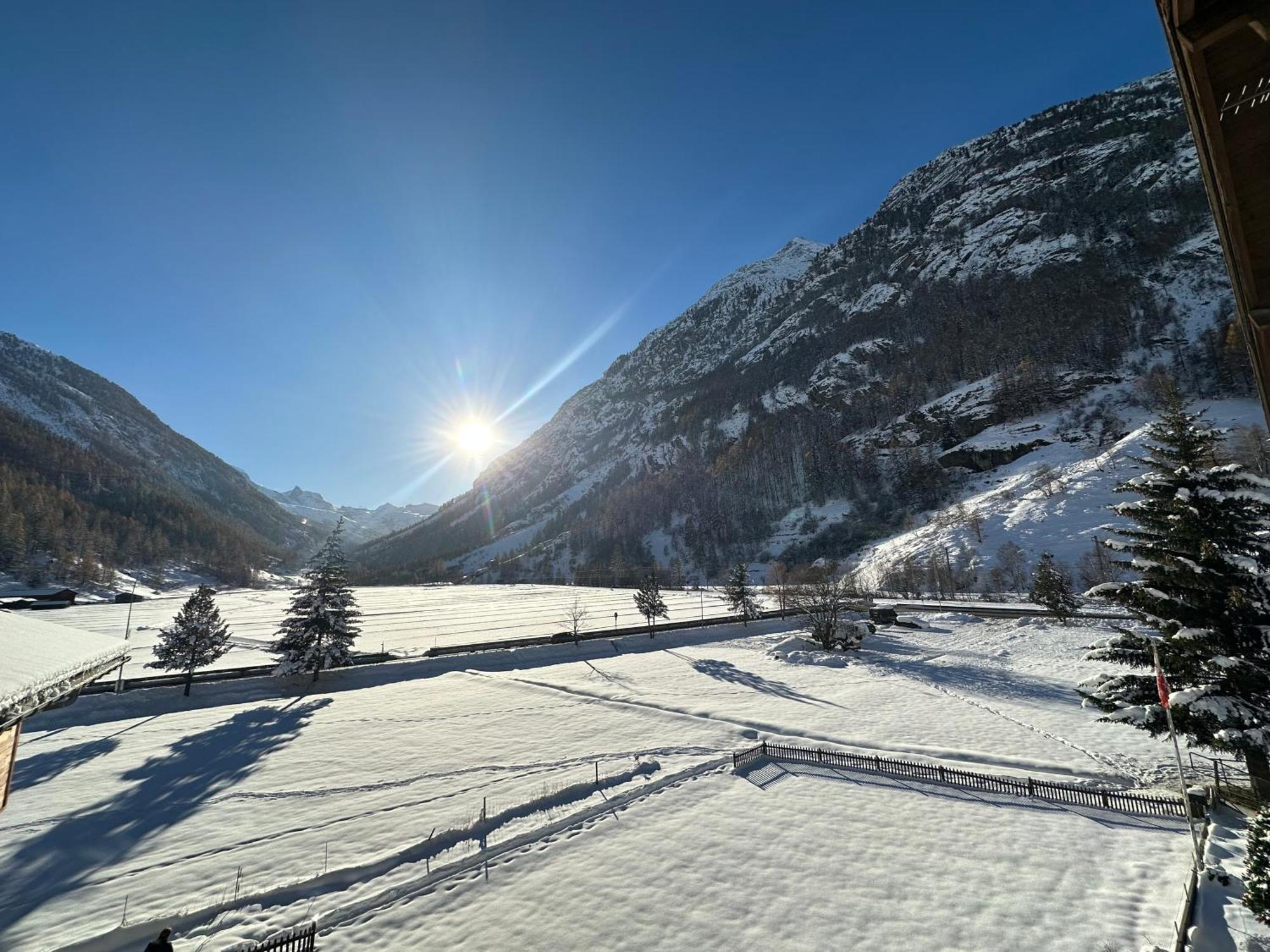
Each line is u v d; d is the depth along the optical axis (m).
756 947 14.58
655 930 15.32
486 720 37.50
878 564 117.56
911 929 15.03
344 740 33.72
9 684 10.38
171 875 18.89
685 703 40.50
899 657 54.34
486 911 16.39
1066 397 157.50
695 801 23.61
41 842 21.38
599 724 36.00
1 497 149.50
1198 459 19.94
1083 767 26.61
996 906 15.85
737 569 81.56
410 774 27.84
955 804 22.72
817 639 60.81
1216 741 17.89
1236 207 5.07
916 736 31.73
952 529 112.75
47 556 137.88
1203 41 4.00
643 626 73.75
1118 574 75.62
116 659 14.71
